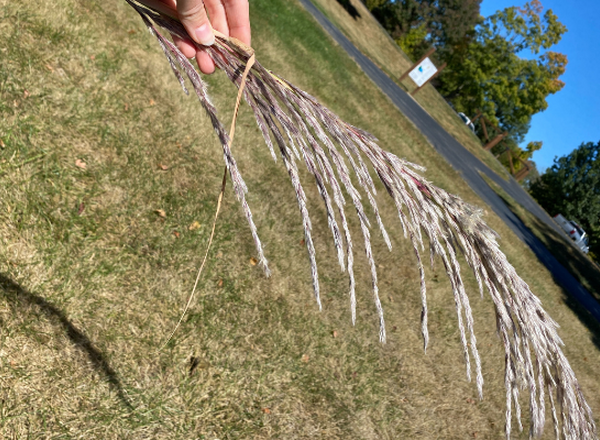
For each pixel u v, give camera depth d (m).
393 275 5.32
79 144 3.64
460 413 4.20
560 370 0.98
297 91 1.04
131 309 3.04
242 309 3.58
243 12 1.60
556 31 43.94
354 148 0.96
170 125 4.59
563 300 10.62
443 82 48.97
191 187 4.21
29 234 2.93
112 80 4.45
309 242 0.83
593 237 38.34
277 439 2.98
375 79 18.36
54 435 2.32
